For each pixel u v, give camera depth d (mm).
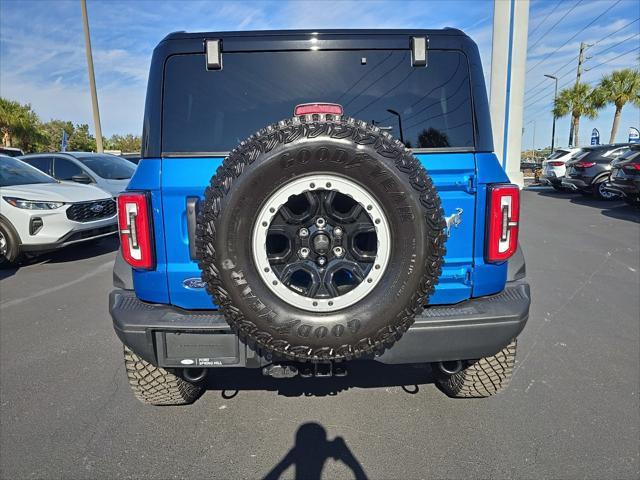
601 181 14016
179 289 2232
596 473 2250
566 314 4449
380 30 2330
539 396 2965
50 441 2549
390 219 1906
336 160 1847
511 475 2246
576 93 33969
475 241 2260
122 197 2160
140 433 2621
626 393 2988
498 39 12898
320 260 1979
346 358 2000
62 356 3648
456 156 2225
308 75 2330
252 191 1856
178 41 2297
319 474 2279
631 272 5969
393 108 2342
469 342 2195
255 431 2637
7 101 32062
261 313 1913
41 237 6480
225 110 2311
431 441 2521
